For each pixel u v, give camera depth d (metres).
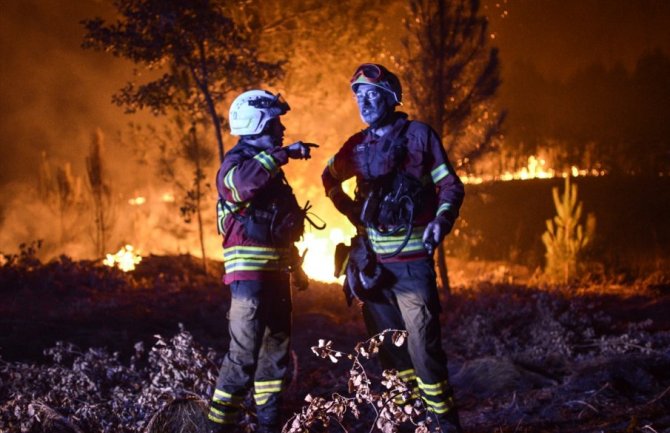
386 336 4.57
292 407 5.52
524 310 9.02
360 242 4.54
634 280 14.46
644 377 6.05
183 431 4.52
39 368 5.65
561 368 6.88
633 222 19.55
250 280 4.29
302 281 4.61
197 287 10.95
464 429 5.07
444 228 4.25
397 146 4.40
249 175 4.12
